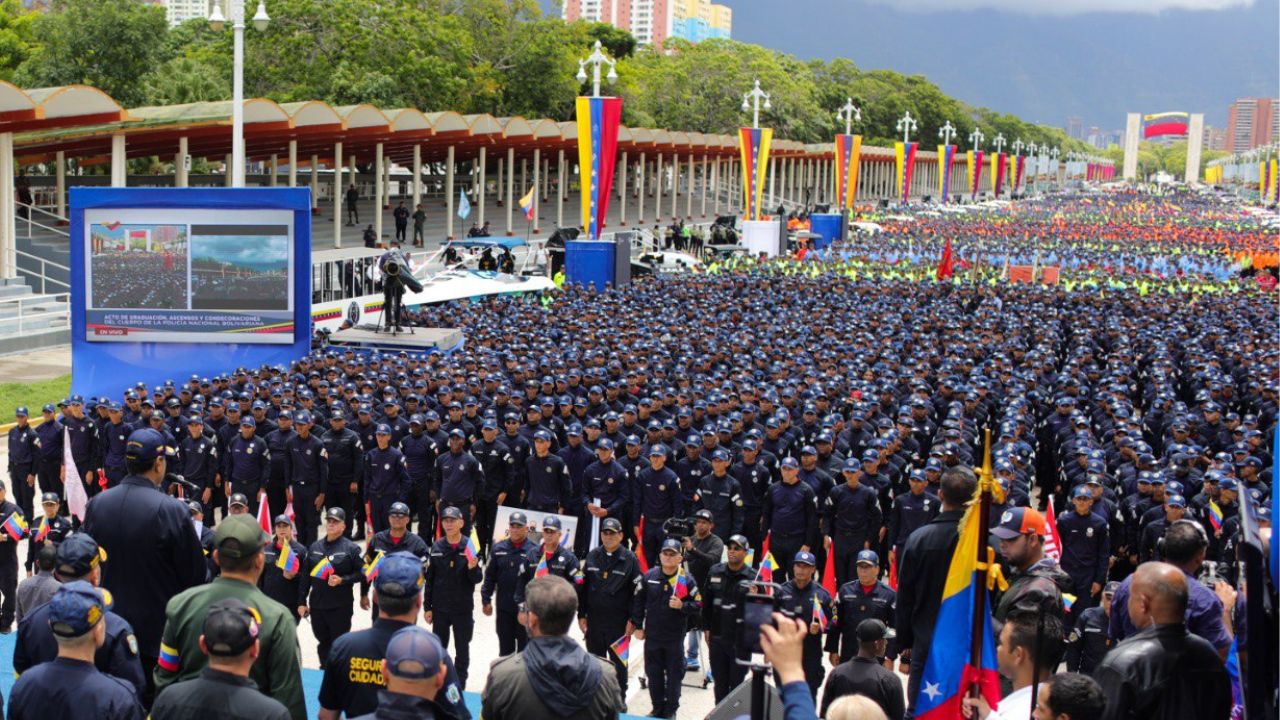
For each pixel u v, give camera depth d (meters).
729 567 11.27
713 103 114.62
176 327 25.42
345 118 46.31
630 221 84.12
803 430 19.22
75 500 17.84
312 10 69.69
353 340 28.22
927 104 176.62
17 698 6.03
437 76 72.31
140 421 18.73
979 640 6.49
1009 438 18.05
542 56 84.00
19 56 62.06
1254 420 21.66
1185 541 8.09
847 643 11.53
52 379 30.86
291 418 17.48
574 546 16.50
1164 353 27.16
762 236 62.09
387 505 16.95
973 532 6.73
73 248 25.19
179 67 61.16
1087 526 13.58
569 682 6.10
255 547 6.54
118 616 6.88
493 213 77.00
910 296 38.88
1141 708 6.18
